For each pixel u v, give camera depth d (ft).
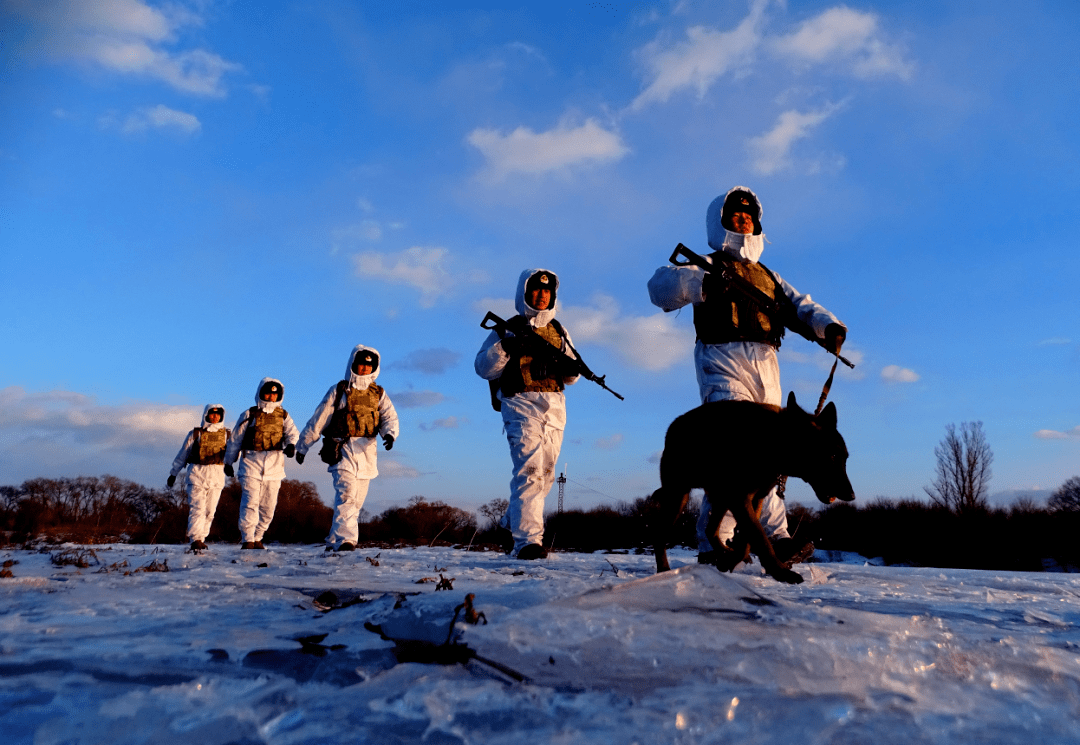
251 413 39.75
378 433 36.94
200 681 6.05
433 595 9.78
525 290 26.16
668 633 7.18
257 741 4.72
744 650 6.77
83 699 5.58
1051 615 11.09
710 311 19.53
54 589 13.33
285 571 18.56
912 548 72.95
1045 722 5.18
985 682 6.17
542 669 6.27
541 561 22.54
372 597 12.06
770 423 13.55
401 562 22.30
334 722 5.07
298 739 4.75
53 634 8.36
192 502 41.57
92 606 10.85
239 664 6.95
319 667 6.81
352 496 35.86
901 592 13.78
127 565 20.76
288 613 10.36
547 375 25.59
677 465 14.49
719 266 19.76
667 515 14.85
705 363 19.53
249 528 39.42
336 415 35.68
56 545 38.11
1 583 14.03
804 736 4.75
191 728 4.91
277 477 40.24
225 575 17.06
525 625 7.34
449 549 35.63
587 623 7.41
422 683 5.96
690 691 5.68
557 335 26.61
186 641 7.97
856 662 6.46
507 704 5.42
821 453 13.00
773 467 13.58
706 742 4.67
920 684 6.01
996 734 4.90
